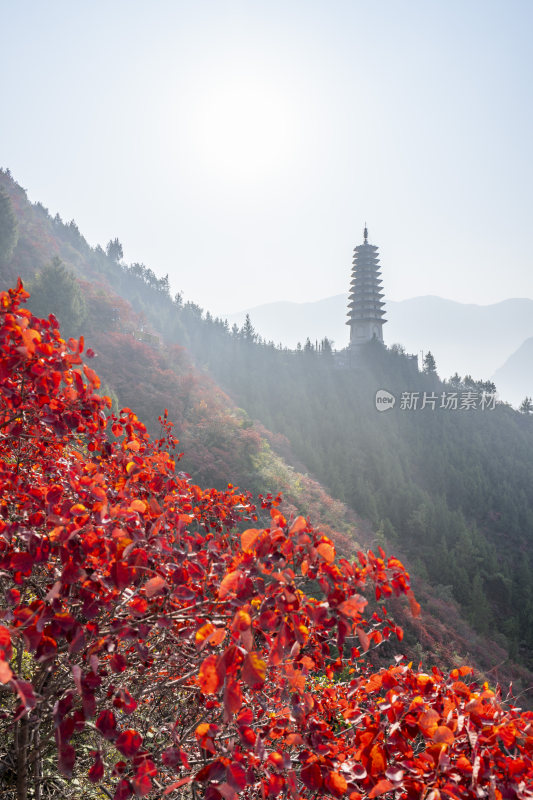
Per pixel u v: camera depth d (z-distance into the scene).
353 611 1.66
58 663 2.14
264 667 1.30
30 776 2.43
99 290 69.75
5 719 2.32
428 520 63.69
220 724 2.32
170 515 2.56
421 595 46.12
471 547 60.66
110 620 2.00
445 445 87.12
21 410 2.38
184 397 48.19
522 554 68.62
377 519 59.69
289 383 94.69
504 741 1.69
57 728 1.45
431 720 1.64
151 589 1.61
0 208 64.81
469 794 1.48
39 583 2.24
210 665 1.33
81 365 2.29
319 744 1.94
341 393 97.19
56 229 114.62
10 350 1.98
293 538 1.79
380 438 83.19
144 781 1.61
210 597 2.25
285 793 2.01
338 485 60.59
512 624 51.81
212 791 1.60
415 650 24.72
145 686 2.63
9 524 2.04
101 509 1.83
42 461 2.90
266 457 46.00
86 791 2.71
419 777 1.57
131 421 3.06
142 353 54.31
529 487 85.88
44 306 48.81
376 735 1.71
